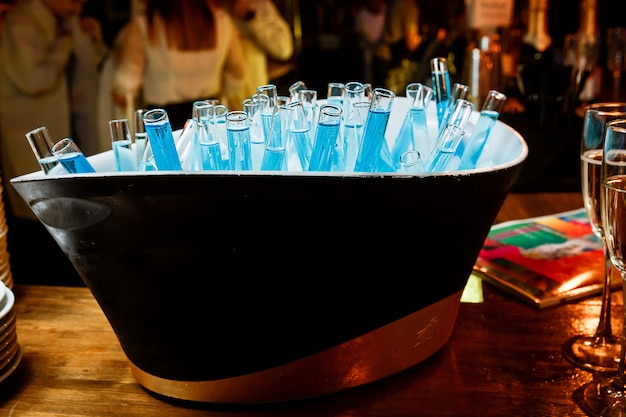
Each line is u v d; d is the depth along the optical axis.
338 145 0.71
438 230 0.66
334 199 0.59
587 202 0.84
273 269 0.62
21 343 0.85
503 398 0.72
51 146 0.68
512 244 1.14
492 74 1.52
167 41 2.17
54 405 0.72
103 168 0.76
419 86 0.77
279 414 0.70
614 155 0.65
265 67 2.36
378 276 0.67
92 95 2.29
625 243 0.66
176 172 0.56
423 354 0.77
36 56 2.22
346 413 0.70
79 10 2.22
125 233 0.60
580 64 1.70
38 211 0.63
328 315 0.67
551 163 1.50
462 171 0.63
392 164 0.78
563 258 1.07
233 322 0.65
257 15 2.27
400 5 2.28
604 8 2.08
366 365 0.72
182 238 0.60
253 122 0.73
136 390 0.75
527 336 0.85
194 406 0.71
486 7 1.68
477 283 1.02
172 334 0.67
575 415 0.69
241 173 0.57
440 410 0.70
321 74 2.50
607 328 0.84
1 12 2.22
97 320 0.92
